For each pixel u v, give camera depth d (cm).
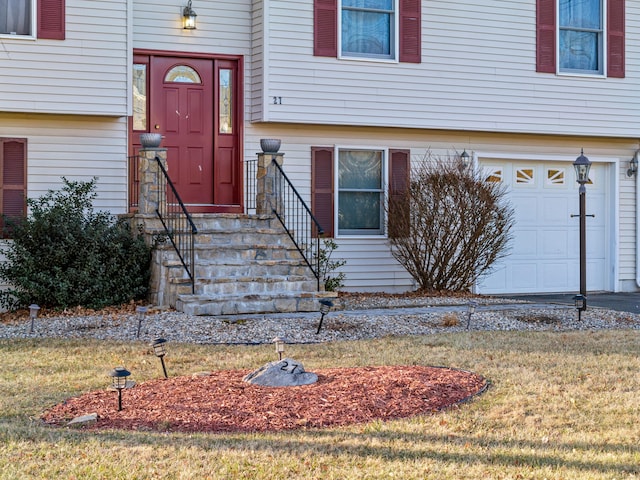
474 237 1448
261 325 1070
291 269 1266
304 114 1434
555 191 1681
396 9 1492
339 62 1453
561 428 664
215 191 1446
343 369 833
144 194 1267
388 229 1491
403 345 983
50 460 573
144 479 541
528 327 1153
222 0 1444
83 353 916
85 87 1285
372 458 583
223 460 573
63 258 1209
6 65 1252
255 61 1439
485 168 1627
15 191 1305
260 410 691
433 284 1495
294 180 1476
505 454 595
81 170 1333
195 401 714
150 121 1414
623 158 1725
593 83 1642
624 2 1670
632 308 1407
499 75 1567
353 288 1512
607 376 830
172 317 1096
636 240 1730
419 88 1507
